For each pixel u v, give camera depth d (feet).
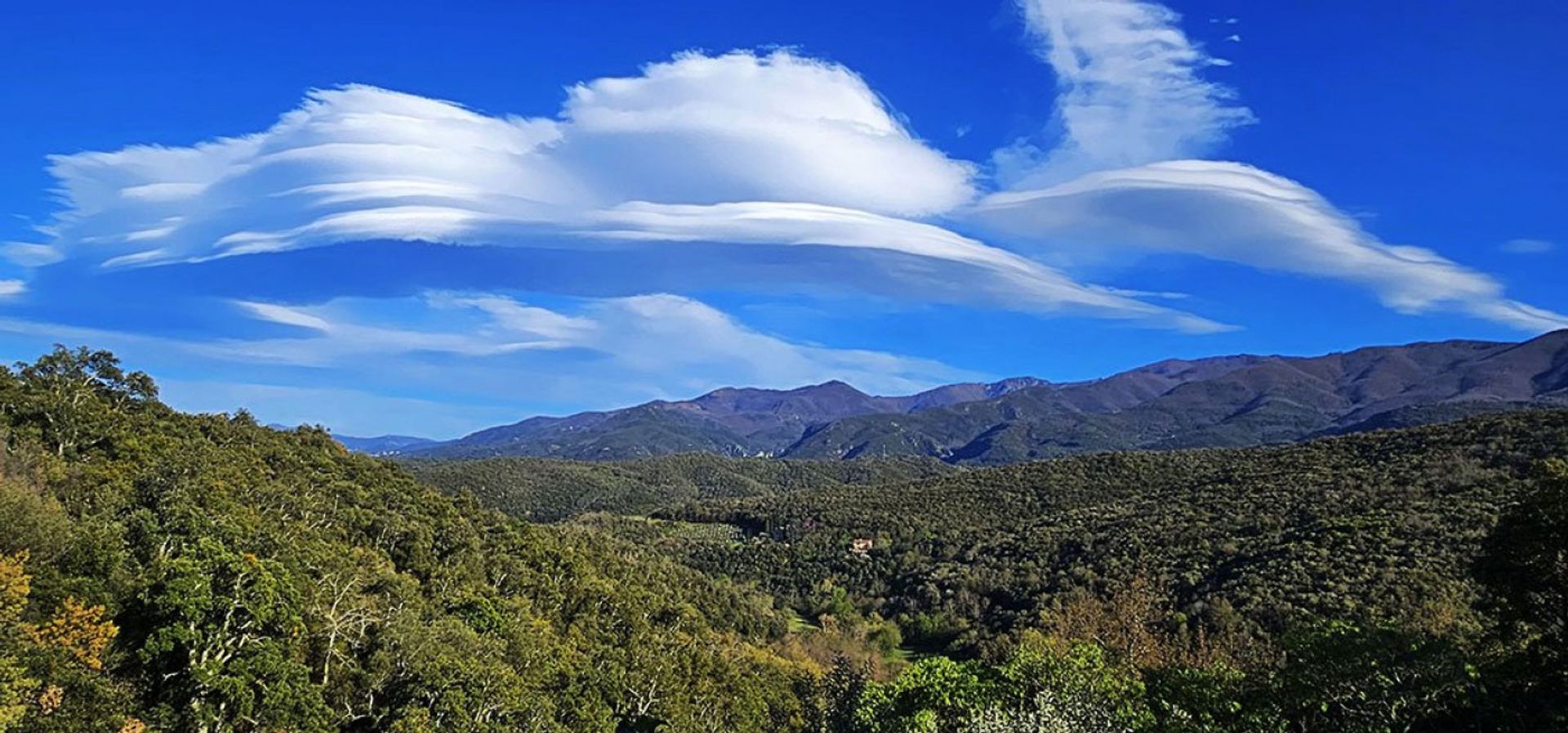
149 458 176.04
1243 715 68.90
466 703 130.72
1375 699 63.67
